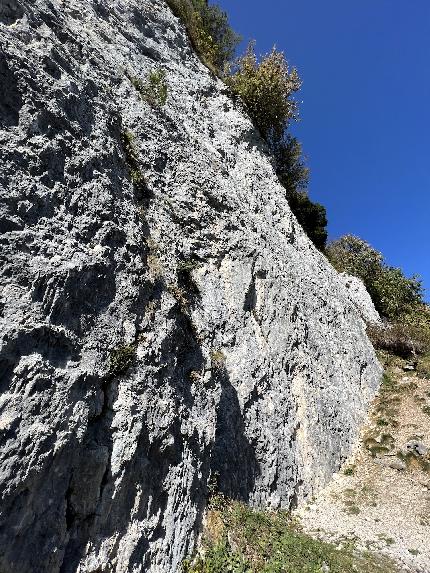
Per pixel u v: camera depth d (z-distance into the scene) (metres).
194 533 6.67
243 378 10.13
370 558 9.16
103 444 5.44
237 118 18.78
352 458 14.01
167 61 16.00
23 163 5.49
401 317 29.88
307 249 18.98
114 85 10.98
